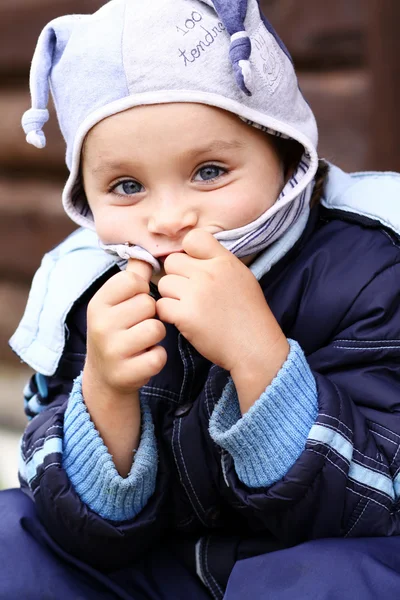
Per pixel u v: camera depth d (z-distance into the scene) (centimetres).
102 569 142
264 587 125
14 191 379
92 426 134
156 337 128
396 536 132
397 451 132
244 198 133
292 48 280
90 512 134
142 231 134
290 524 131
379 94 260
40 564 138
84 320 160
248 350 128
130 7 135
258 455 128
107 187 136
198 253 130
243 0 133
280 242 145
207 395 142
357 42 269
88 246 169
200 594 145
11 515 145
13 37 357
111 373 130
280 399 127
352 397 138
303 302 144
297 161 145
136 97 129
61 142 352
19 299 388
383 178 159
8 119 368
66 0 335
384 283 141
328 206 156
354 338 139
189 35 132
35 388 173
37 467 139
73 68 136
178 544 152
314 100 275
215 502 145
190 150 130
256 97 134
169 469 144
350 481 129
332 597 120
